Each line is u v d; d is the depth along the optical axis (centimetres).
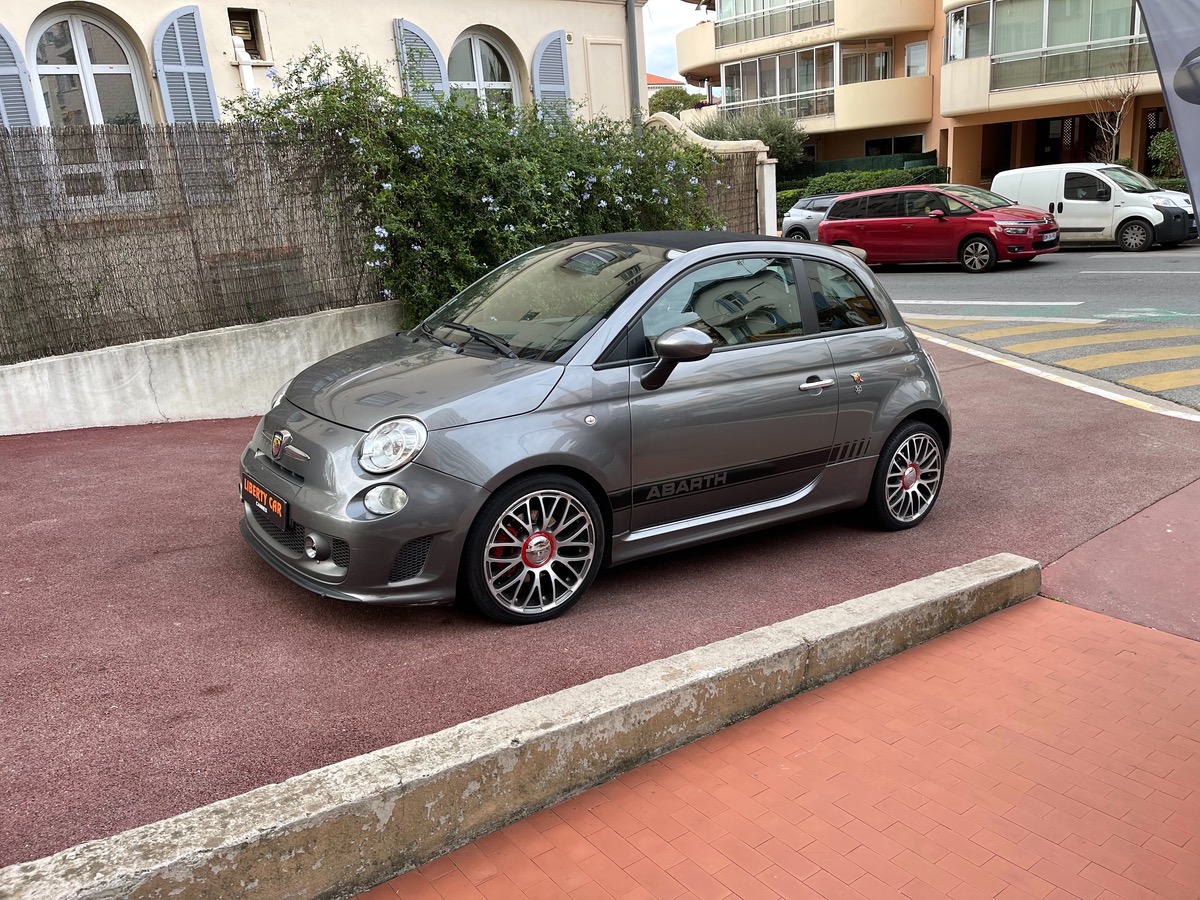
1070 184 2009
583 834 281
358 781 259
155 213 725
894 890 259
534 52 1350
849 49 3516
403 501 364
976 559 495
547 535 396
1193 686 376
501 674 355
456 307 498
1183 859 274
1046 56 2786
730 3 3831
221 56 1098
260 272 781
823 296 496
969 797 302
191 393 753
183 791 276
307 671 352
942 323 1267
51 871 222
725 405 440
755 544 514
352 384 417
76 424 708
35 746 296
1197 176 264
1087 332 1121
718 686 335
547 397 393
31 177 672
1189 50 263
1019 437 728
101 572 438
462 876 262
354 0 1184
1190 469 637
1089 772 317
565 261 489
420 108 826
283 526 387
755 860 271
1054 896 259
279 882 243
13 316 682
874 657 390
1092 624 431
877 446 509
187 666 352
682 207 1038
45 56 1005
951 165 3288
